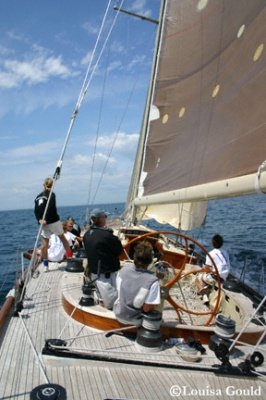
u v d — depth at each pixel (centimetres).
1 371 273
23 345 315
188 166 399
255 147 277
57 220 541
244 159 288
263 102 279
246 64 321
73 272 493
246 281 821
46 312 390
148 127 531
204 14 430
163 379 269
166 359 293
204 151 369
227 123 337
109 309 360
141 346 305
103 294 357
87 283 374
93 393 248
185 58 465
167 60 506
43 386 241
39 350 305
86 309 351
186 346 304
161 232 383
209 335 324
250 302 390
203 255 809
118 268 370
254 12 318
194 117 420
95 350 296
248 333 324
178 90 475
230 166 308
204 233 1784
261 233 1688
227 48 367
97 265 356
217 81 377
